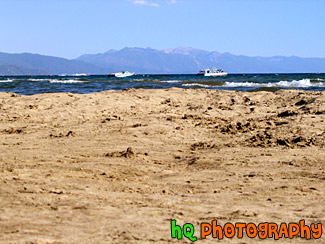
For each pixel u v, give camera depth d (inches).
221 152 387.5
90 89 1357.0
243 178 304.5
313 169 327.0
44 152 384.2
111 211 224.7
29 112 637.3
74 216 214.8
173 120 549.0
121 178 301.7
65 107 679.1
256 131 479.5
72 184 278.2
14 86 1542.8
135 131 480.4
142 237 189.2
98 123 538.3
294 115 591.2
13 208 225.6
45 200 240.7
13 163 337.1
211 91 935.7
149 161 359.6
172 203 243.9
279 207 240.2
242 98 820.0
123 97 799.7
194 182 295.4
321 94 804.6
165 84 1706.4
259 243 190.5
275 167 333.7
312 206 241.8
